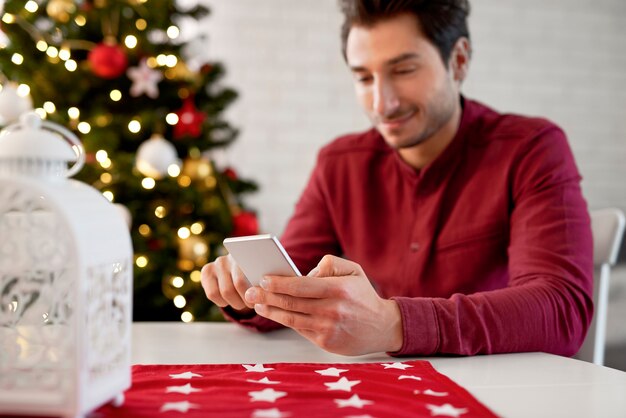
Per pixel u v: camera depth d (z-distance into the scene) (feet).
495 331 3.13
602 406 2.26
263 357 3.07
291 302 2.82
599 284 4.29
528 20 11.53
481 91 11.45
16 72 7.97
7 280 1.97
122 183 8.11
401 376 2.59
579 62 11.73
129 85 8.45
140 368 2.74
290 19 10.93
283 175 11.01
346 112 11.13
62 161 2.03
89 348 1.91
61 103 8.23
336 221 4.92
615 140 11.89
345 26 4.41
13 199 1.93
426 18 4.08
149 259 8.04
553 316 3.31
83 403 1.86
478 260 4.37
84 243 1.87
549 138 4.28
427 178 4.50
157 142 7.69
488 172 4.37
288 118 11.00
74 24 8.33
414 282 4.52
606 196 11.87
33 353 2.11
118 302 2.12
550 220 3.87
